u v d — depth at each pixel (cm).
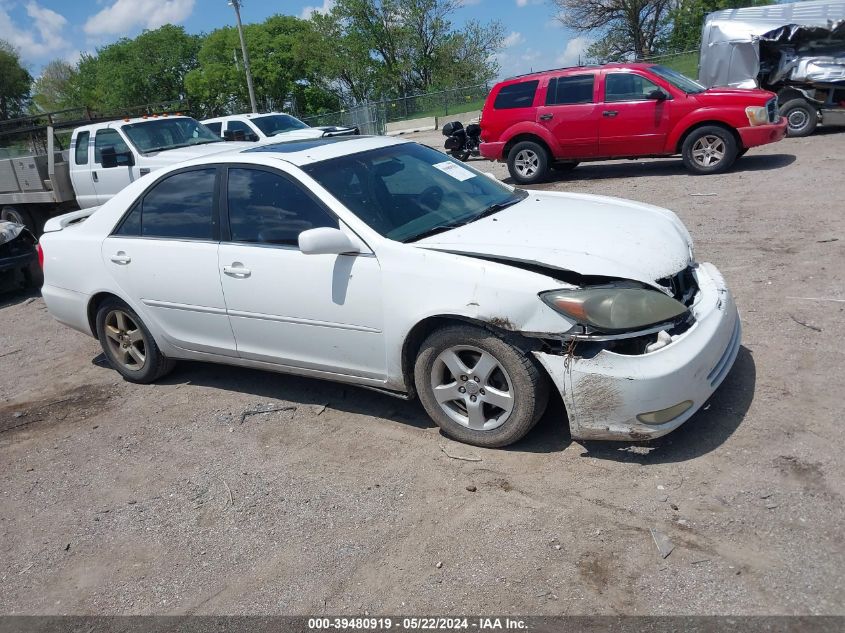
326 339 420
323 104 5825
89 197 1113
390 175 450
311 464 398
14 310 863
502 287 350
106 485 411
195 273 466
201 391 525
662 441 365
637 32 4178
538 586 280
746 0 3894
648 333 337
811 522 291
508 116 1238
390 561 308
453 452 387
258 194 444
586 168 1386
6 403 558
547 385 363
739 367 429
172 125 1155
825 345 442
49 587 329
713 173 1112
